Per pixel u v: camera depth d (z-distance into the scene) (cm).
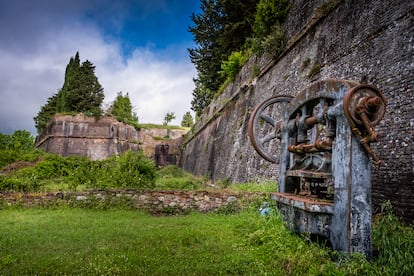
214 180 2145
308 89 515
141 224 742
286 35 1410
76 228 691
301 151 529
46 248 525
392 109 686
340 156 412
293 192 583
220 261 451
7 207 958
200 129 3088
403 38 698
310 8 1198
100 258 455
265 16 1530
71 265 429
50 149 4347
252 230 604
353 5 920
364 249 385
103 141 4519
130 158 1353
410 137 631
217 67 2975
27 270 409
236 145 1866
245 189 1151
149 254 480
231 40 2475
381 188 674
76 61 5056
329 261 387
